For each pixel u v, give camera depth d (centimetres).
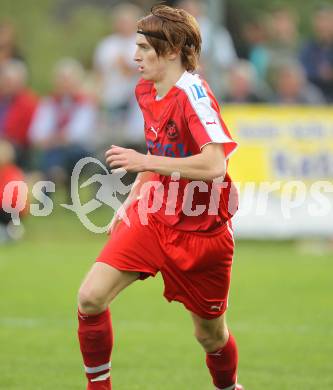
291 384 2172
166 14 1788
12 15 7738
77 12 7894
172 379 2230
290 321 2922
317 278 3697
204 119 1731
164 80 1797
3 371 2283
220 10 4544
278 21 5438
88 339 1791
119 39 5266
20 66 5734
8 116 5138
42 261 4091
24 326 2842
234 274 3781
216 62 4534
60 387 2134
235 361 1933
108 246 1812
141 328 2831
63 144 5078
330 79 5081
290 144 4459
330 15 5178
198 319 1875
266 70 5291
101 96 5266
